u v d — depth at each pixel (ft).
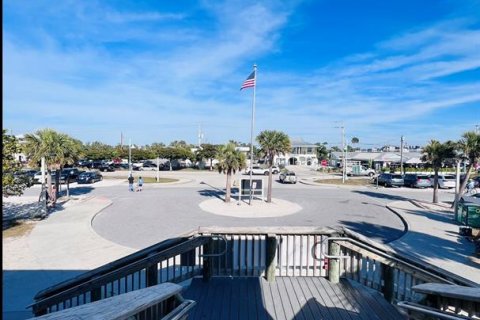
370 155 229.86
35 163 64.59
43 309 15.31
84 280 16.19
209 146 200.03
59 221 52.60
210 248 19.66
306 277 20.16
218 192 92.12
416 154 208.13
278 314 15.85
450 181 111.34
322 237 19.93
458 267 32.40
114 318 6.35
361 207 70.38
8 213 58.75
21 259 34.22
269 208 66.80
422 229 49.37
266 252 19.61
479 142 63.62
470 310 9.89
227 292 18.12
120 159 217.56
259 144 73.77
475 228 46.50
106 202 71.97
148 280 16.81
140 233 46.16
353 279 19.30
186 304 11.05
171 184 113.09
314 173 190.39
